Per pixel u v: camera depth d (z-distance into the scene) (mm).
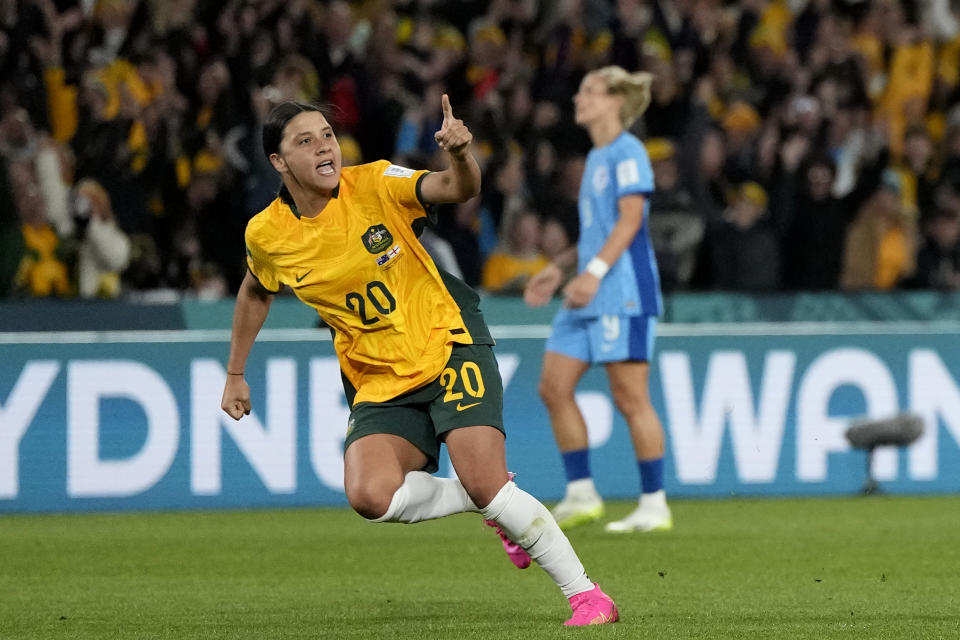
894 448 36156
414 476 15656
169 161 38719
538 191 40625
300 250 15664
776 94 46000
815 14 48500
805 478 35844
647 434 27656
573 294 25703
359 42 45875
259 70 40938
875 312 36156
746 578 21406
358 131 41625
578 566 16109
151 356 33562
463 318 16062
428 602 18938
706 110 41719
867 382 36031
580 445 27594
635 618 16875
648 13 45188
